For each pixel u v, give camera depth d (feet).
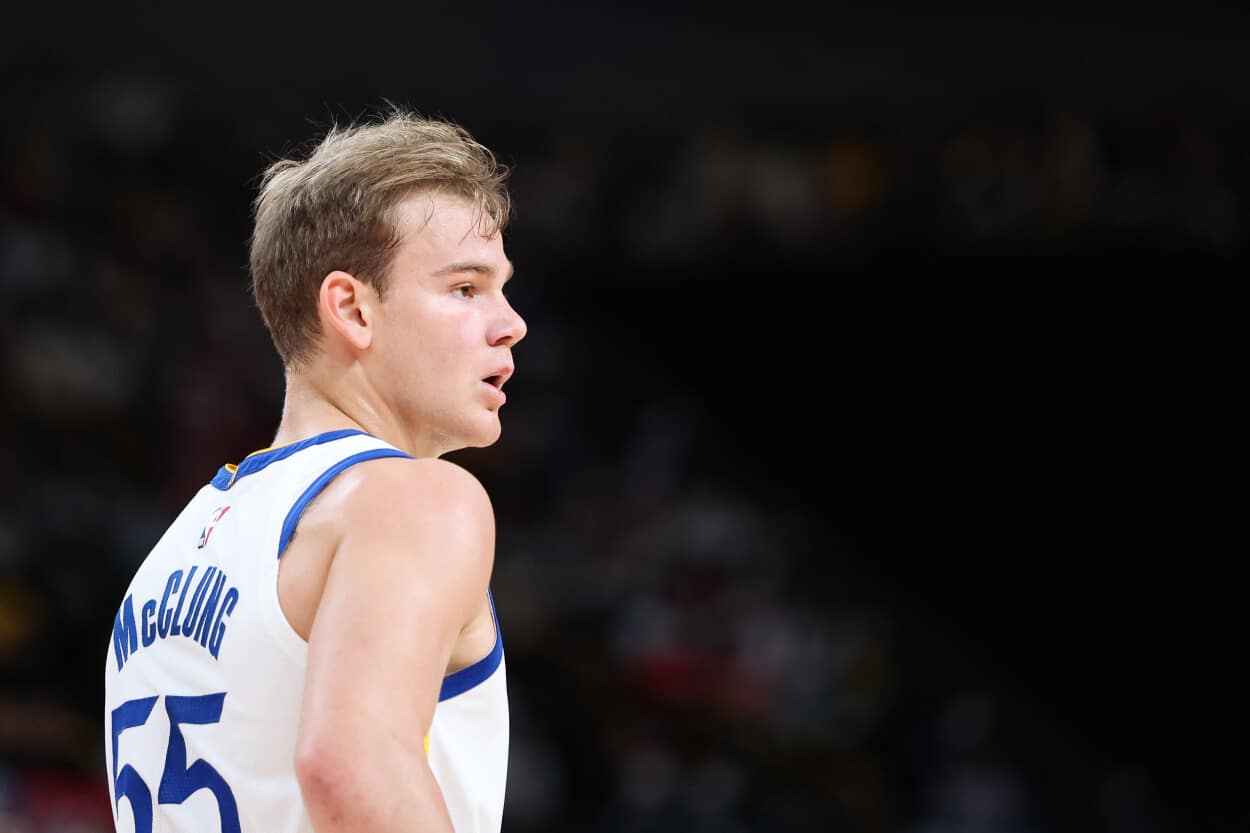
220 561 16.22
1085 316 130.62
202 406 114.42
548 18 142.00
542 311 139.64
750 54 141.38
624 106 141.59
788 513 132.57
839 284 136.05
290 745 15.12
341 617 13.88
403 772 13.12
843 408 135.64
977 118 134.51
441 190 17.02
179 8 135.54
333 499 15.31
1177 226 129.59
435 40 140.67
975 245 133.39
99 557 92.68
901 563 132.05
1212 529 127.54
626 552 122.62
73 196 123.24
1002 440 132.57
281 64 137.69
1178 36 134.31
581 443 132.77
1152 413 129.80
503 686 16.28
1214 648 126.52
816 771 105.70
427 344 16.87
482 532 14.78
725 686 109.91
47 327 109.81
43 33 131.75
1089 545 129.80
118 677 17.67
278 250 17.38
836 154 136.87
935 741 112.16
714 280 138.51
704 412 137.49
